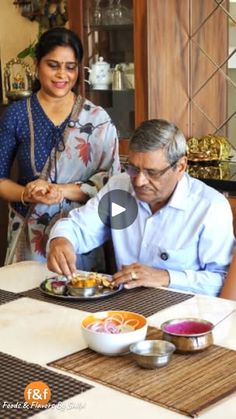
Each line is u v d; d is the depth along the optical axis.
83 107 2.57
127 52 3.17
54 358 1.43
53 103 2.54
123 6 3.13
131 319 1.54
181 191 2.01
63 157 2.55
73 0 3.32
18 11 4.15
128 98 3.20
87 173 2.57
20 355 1.46
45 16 4.04
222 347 1.46
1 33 4.24
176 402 1.21
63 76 2.48
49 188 2.41
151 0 3.03
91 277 1.92
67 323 1.66
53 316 1.71
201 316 1.68
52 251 2.04
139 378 1.31
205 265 2.02
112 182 2.17
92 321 1.54
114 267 2.49
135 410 1.19
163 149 1.90
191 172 3.05
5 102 4.14
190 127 3.27
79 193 2.48
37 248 2.57
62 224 2.17
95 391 1.26
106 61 3.26
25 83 4.05
